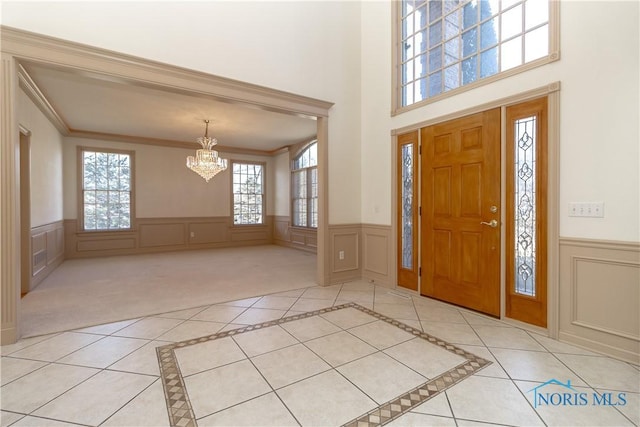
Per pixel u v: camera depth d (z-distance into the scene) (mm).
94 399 1668
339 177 4043
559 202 2355
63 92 4082
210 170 5492
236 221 8031
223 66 3186
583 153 2234
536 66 2467
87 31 2559
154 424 1485
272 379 1860
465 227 3025
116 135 6438
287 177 7883
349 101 4121
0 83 2240
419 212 3475
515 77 2609
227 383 1819
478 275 2932
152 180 6945
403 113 3650
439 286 3301
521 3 2625
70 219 6074
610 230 2127
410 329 2588
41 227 4387
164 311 3035
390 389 1763
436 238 3307
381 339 2400
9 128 2273
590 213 2207
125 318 2842
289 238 7848
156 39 2842
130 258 6199
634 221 2031
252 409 1595
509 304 2705
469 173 2977
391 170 3799
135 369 1969
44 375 1897
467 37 3061
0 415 1540
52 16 2436
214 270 5000
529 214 2561
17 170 2340
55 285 4051
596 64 2160
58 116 5008
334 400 1667
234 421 1508
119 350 2223
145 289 3842
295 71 3668
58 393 1717
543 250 2459
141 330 2578
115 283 4148
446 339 2398
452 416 1543
